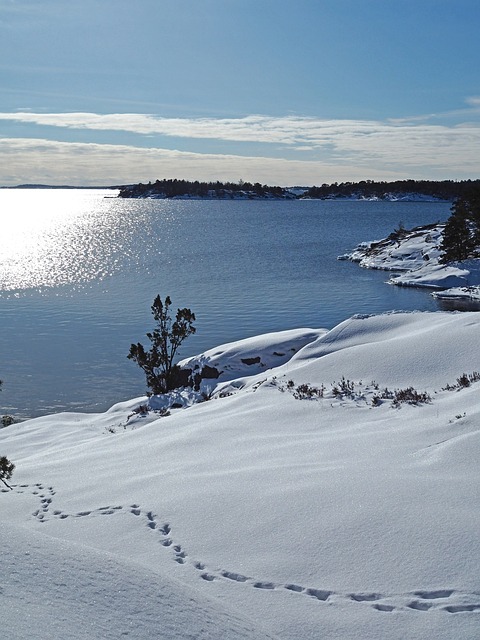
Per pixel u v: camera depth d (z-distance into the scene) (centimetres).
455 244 8162
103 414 2525
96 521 864
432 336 2011
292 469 1002
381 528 723
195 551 732
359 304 6206
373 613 575
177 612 476
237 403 1784
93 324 5438
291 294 6900
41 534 578
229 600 609
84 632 401
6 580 447
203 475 1034
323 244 13338
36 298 6944
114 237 16488
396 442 1137
